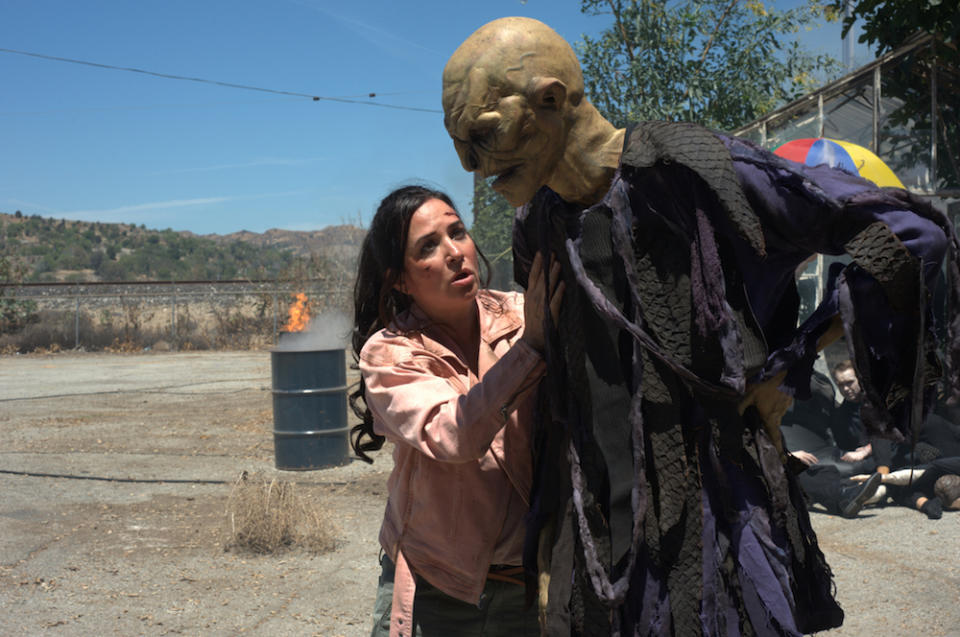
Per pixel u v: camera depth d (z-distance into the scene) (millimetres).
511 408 1709
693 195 1354
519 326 2105
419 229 1988
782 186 1344
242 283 30516
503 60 1377
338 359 7945
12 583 4781
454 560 1972
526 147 1405
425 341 2031
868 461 6059
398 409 1870
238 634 4020
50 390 15133
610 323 1414
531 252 1795
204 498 6816
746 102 13633
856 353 1347
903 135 7973
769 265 1439
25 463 8320
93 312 30484
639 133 1399
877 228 1280
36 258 181500
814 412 6375
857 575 4520
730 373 1322
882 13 7148
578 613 1502
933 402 1412
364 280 2203
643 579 1430
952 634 3693
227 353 24688
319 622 4168
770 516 1443
